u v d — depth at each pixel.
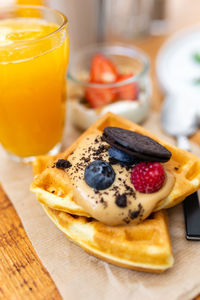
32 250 0.31
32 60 0.31
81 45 0.53
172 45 0.53
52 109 0.36
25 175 0.37
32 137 0.36
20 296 0.29
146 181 0.27
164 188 0.28
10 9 0.37
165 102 0.44
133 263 0.28
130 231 0.28
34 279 0.30
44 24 0.36
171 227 0.31
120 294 0.28
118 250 0.28
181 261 0.29
